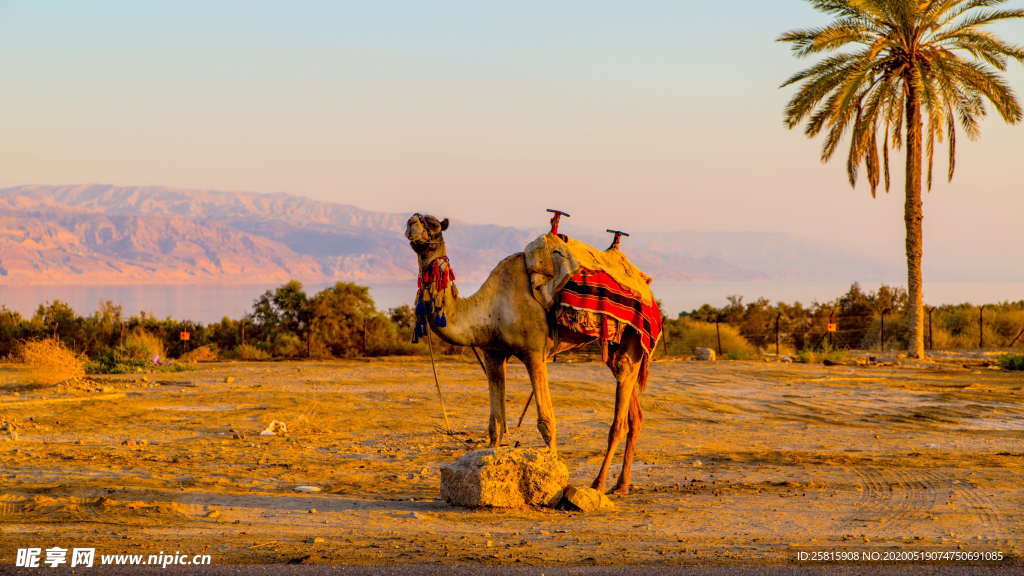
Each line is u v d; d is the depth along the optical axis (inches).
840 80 1398.9
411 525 328.5
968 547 285.3
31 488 390.3
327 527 323.3
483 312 404.2
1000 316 1732.3
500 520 341.4
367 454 540.7
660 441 601.6
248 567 246.7
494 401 419.5
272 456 526.9
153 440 594.6
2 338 1576.0
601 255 419.2
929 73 1407.5
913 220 1438.2
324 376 1100.5
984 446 587.2
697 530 321.4
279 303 1658.5
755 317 1978.3
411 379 1064.2
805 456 529.0
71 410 735.1
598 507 365.4
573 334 401.1
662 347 1572.3
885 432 662.5
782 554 271.3
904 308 1964.8
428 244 404.2
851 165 1455.5
